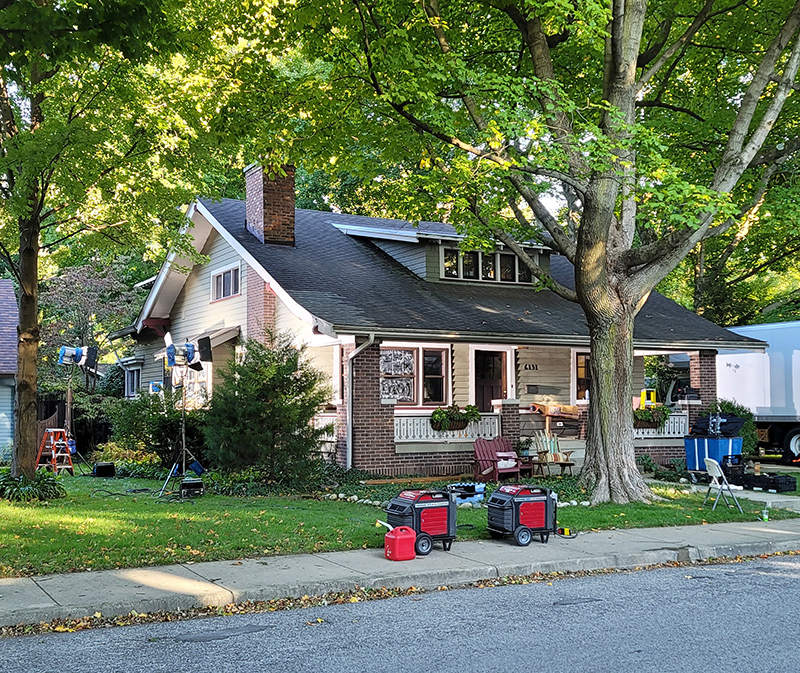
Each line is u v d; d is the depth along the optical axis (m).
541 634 6.46
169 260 23.64
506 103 13.22
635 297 14.88
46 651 5.99
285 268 19.34
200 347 16.06
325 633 6.52
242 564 8.75
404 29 13.48
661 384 30.47
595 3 12.03
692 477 18.23
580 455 21.22
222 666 5.61
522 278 23.62
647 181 14.00
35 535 9.78
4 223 15.18
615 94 14.02
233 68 14.95
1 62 8.37
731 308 32.28
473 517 12.37
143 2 8.58
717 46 17.08
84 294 26.72
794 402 23.05
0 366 22.02
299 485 15.46
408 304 19.00
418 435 18.72
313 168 16.39
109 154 13.72
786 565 9.88
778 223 16.28
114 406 21.89
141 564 8.59
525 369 23.27
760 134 14.48
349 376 17.47
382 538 10.27
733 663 5.69
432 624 6.80
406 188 17.59
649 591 8.23
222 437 15.44
